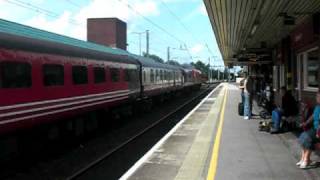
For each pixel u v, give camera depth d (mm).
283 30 22250
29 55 13242
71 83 16188
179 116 27109
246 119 21734
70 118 16547
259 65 43125
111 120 22000
